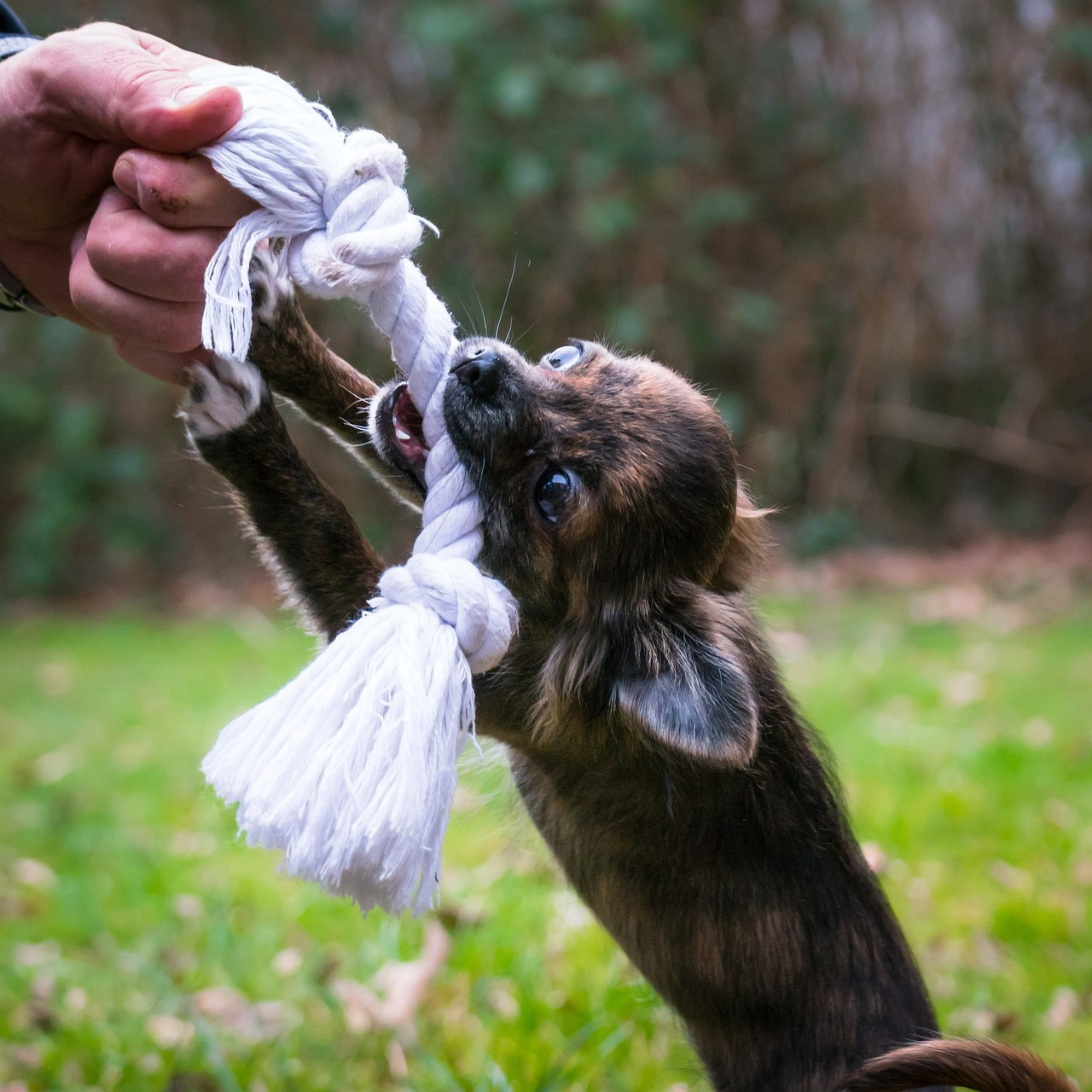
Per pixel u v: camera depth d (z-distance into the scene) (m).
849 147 2.32
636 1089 0.85
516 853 1.06
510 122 2.14
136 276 0.69
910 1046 0.70
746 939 0.79
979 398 2.38
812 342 2.33
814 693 1.50
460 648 0.67
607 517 0.78
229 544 2.26
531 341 2.21
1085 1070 0.87
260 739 0.64
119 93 0.68
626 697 0.76
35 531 2.10
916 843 1.10
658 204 2.22
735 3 2.30
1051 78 2.30
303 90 2.19
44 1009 0.92
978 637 1.76
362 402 0.79
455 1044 0.88
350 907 1.04
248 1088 0.85
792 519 2.30
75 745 1.42
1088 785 1.20
